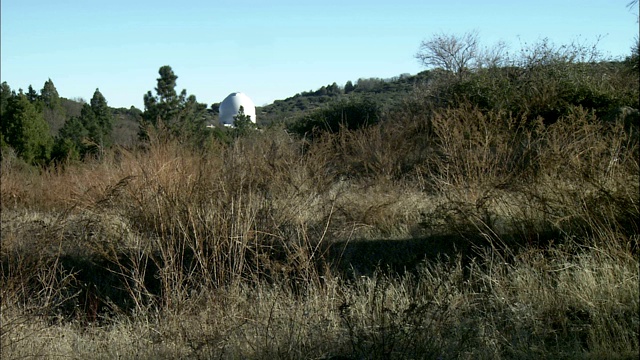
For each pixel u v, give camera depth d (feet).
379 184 34.30
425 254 22.36
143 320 20.52
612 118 35.58
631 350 14.78
